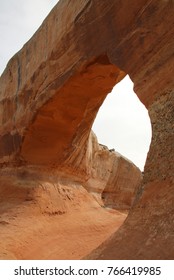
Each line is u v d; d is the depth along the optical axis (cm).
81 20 1070
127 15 902
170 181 620
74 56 1104
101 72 1102
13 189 1321
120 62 924
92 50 1029
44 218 1205
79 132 1412
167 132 696
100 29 999
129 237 605
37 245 1009
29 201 1244
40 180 1360
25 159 1371
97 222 1335
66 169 1495
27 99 1350
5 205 1235
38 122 1298
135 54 871
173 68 738
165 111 726
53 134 1352
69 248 995
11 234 1023
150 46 825
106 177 2423
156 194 630
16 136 1386
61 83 1158
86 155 1603
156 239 536
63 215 1299
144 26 848
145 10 848
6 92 1542
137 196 693
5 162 1480
